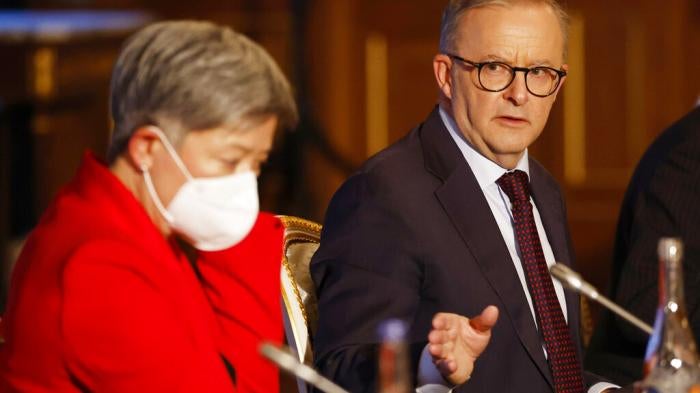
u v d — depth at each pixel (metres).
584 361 8.29
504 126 7.07
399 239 6.88
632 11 19.20
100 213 5.32
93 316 5.10
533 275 7.11
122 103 5.27
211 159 5.25
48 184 19.11
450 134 7.26
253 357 5.89
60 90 18.98
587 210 19.28
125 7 19.44
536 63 7.04
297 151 19.25
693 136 8.12
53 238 5.30
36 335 5.15
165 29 5.27
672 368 5.34
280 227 6.26
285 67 19.41
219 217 5.31
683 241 7.95
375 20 19.41
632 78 19.22
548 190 7.65
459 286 6.89
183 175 5.27
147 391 5.18
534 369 6.93
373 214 6.95
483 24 7.05
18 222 18.52
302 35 19.31
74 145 19.17
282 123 5.32
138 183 5.42
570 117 19.23
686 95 19.31
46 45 18.88
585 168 19.28
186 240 5.47
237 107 5.16
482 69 7.05
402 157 7.18
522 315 6.95
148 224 5.34
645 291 7.89
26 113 18.55
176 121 5.19
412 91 19.45
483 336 5.56
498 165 7.22
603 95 19.23
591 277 19.23
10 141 18.42
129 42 5.32
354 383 6.39
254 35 19.42
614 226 19.27
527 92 7.02
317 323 7.26
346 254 6.91
